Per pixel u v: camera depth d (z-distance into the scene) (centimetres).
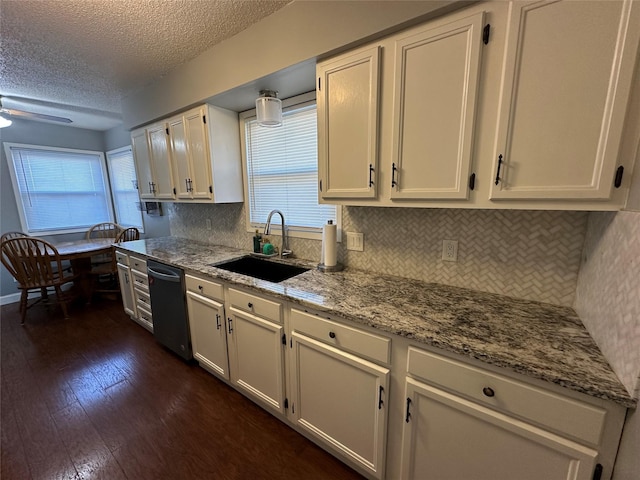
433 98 108
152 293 239
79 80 237
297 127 203
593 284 96
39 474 139
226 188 232
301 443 156
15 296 372
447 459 104
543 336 96
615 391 70
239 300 167
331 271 174
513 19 88
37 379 212
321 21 130
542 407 81
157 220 382
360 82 125
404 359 107
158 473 139
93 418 174
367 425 124
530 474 88
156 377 213
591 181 84
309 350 138
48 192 410
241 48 166
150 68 215
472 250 137
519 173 95
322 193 146
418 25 107
